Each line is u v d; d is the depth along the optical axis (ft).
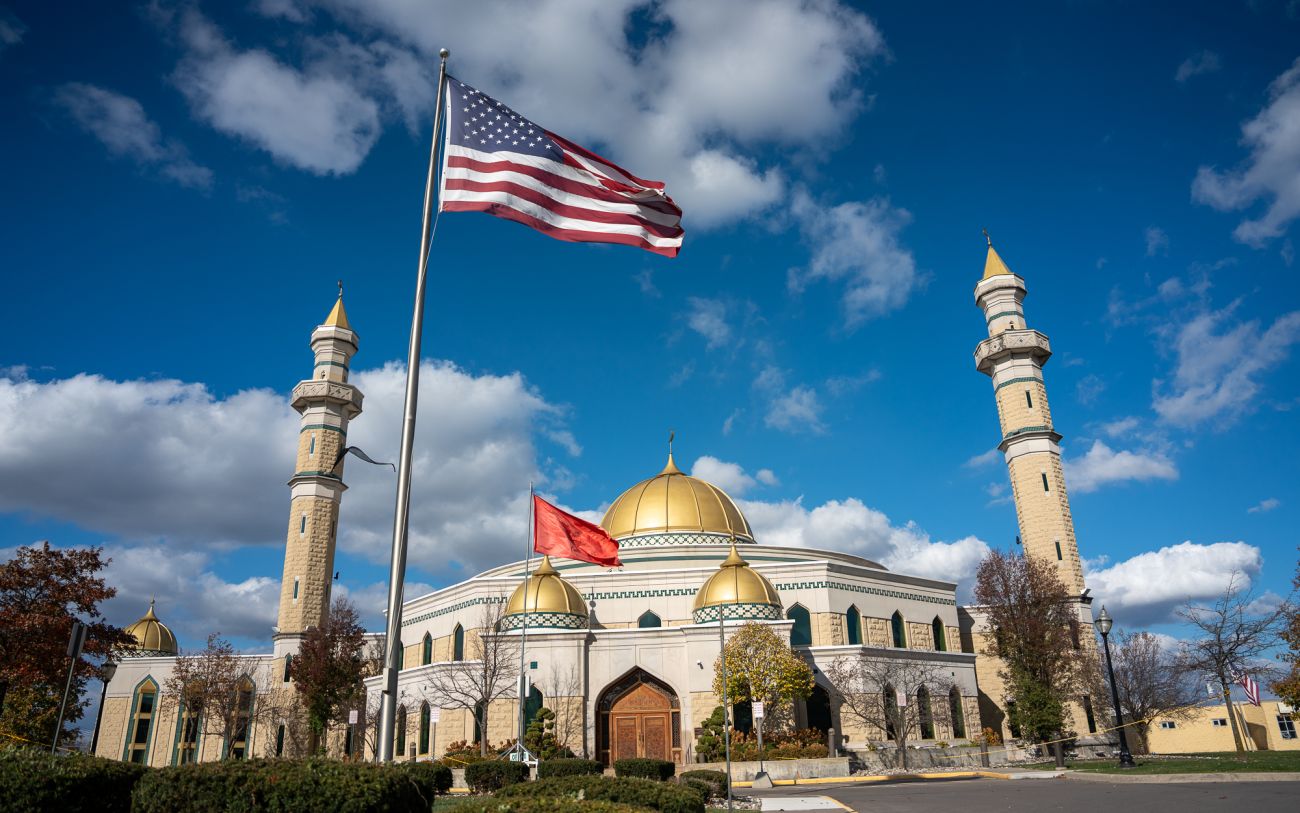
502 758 142.10
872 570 200.44
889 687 169.58
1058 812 73.92
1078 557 209.46
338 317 253.85
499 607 186.39
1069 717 191.31
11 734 130.62
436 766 108.37
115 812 45.47
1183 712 230.48
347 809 38.06
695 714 165.37
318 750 208.54
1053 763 155.94
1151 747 235.40
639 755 166.30
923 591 209.46
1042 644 188.65
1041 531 210.59
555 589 179.93
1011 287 233.35
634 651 172.14
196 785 39.06
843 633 189.67
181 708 244.01
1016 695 193.57
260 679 237.86
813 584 191.42
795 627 189.47
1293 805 70.44
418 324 63.46
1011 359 226.38
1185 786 94.17
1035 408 220.43
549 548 131.54
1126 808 74.43
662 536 217.36
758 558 214.90
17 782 42.09
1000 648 200.23
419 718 180.24
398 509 58.70
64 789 43.16
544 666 169.78
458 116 71.10
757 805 93.56
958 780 128.16
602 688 169.89
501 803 38.55
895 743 167.22
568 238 71.46
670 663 170.71
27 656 130.93
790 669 159.53
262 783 38.70
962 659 194.59
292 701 218.59
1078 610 202.49
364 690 209.26
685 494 224.74
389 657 55.62
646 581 196.95
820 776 141.49
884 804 90.74
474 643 189.16
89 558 143.02
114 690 247.50
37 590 137.69
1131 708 221.87
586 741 164.96
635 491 230.68
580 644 170.81
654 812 39.75
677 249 75.15
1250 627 162.81
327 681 205.87
